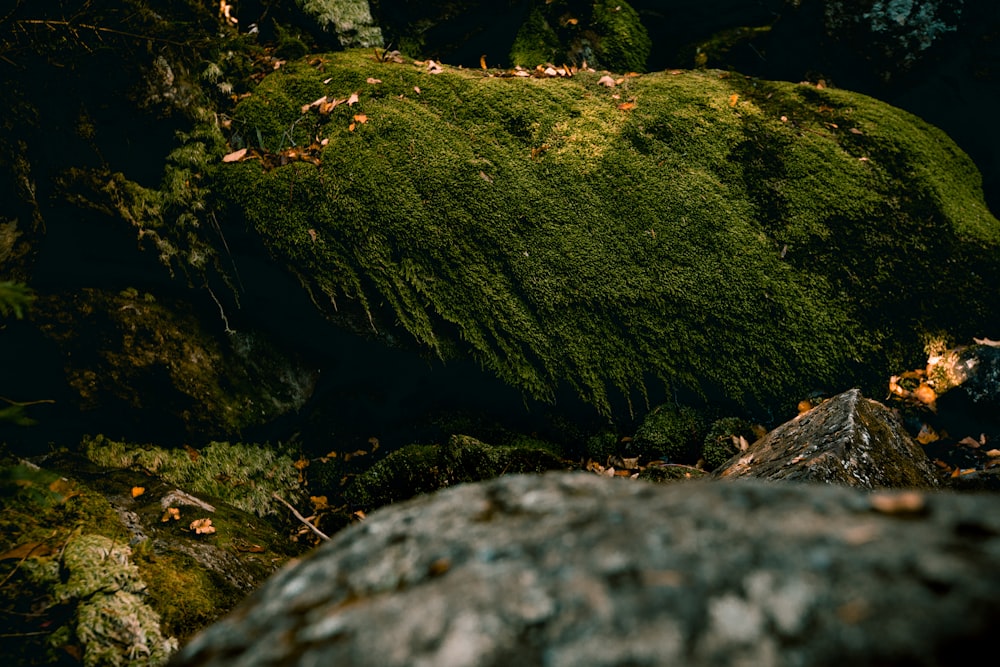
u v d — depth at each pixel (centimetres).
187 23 432
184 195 430
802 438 318
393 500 412
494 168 448
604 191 454
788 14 592
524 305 438
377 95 463
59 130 400
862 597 64
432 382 472
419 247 432
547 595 74
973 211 479
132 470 400
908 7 540
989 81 526
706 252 446
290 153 438
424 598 79
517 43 589
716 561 73
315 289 432
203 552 333
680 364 439
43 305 410
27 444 406
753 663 63
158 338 432
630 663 66
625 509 87
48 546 285
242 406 446
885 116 511
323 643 77
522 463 392
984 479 312
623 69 610
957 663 56
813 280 443
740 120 490
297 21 522
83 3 398
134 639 262
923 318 441
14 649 247
